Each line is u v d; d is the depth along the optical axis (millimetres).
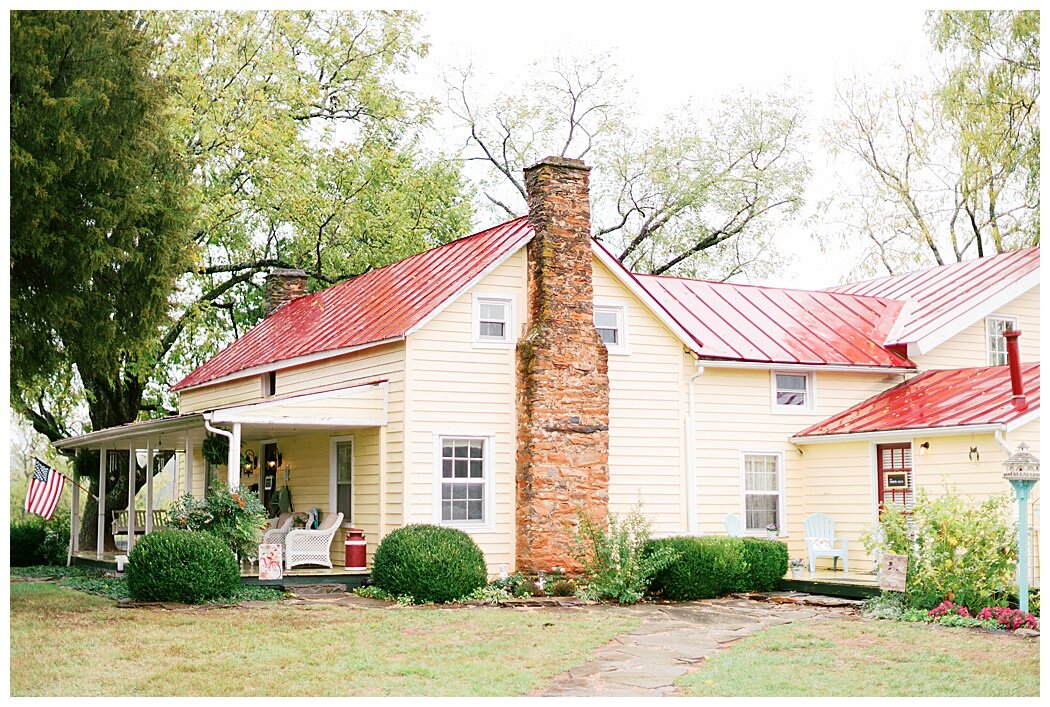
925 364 25281
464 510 20500
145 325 18016
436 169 34156
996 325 26312
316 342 23422
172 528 19141
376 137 32469
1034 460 15852
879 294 29203
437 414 20297
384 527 20297
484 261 20906
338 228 30656
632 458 22156
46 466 24859
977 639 14531
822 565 23281
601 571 19078
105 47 17266
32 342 17250
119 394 29969
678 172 38531
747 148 38500
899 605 16984
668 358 22859
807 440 23547
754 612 17594
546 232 20844
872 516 22188
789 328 25438
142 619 15727
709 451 23031
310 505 23031
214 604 17422
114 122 17422
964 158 35844
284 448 24500
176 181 19125
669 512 22391
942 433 20516
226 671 12508
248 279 31203
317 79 32219
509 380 21016
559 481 20281
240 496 19375
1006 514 19172
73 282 17203
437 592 18062
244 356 26906
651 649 14141
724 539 19984
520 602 18312
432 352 20375
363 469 21203
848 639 14719
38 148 16328
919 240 38562
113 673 12328
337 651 13680
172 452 30500
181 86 27250
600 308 22297
